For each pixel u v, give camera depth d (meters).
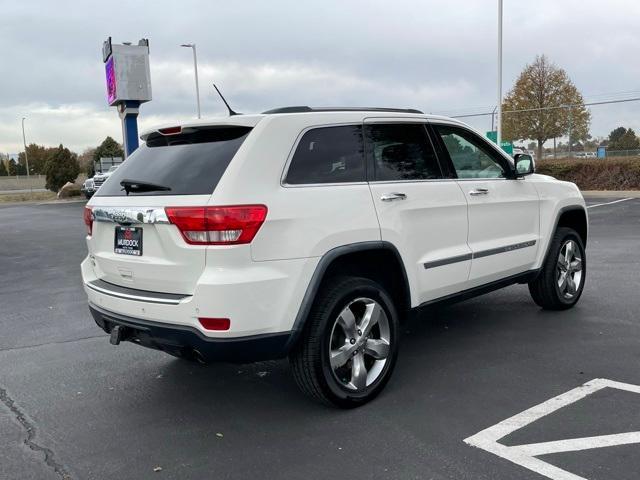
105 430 3.75
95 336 5.94
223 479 3.11
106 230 4.00
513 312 6.07
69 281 9.12
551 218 5.64
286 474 3.13
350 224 3.77
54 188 49.06
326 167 3.82
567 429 3.46
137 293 3.70
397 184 4.16
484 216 4.86
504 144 22.81
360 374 3.89
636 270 8.00
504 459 3.16
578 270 6.12
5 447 3.55
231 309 3.29
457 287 4.65
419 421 3.67
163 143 4.05
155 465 3.28
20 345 5.70
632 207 17.69
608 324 5.52
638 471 2.98
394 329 4.08
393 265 4.12
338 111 4.06
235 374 4.68
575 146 40.62
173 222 3.40
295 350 3.68
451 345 5.10
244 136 3.59
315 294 3.58
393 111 4.43
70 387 4.53
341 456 3.29
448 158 4.68
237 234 3.30
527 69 40.28
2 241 15.38
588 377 4.25
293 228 3.50
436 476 3.03
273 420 3.79
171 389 4.42
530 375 4.34
